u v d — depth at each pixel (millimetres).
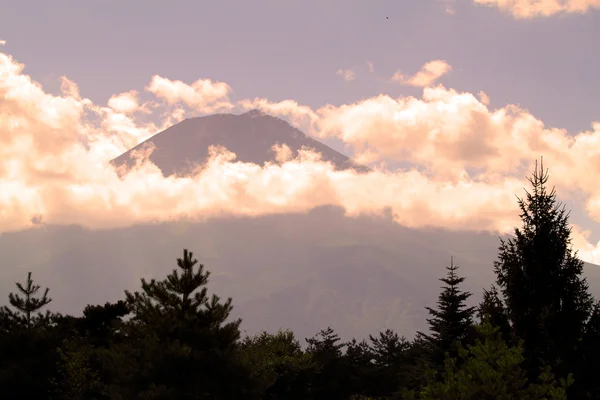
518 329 76000
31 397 110875
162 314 88438
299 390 139750
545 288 76688
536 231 77938
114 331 146750
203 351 85875
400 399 138750
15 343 116750
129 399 84188
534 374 72562
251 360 92375
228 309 90812
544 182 79562
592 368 72938
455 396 58438
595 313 76062
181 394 81625
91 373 115375
